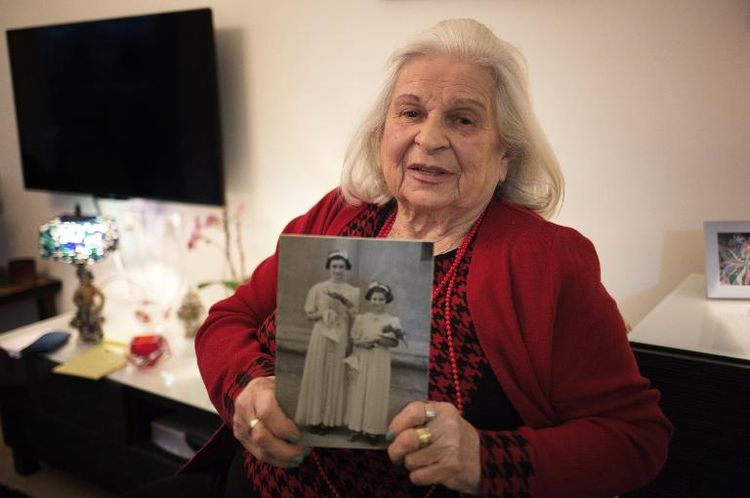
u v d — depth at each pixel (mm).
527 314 743
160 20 1935
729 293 1218
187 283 2340
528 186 855
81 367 1815
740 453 907
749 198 1340
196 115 1965
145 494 1035
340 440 694
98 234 2012
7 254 2852
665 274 1463
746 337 997
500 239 792
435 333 763
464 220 832
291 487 837
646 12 1358
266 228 2104
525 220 810
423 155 768
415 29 1649
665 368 942
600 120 1458
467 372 746
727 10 1281
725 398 906
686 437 943
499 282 756
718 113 1335
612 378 734
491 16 1530
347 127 1842
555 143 1520
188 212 2258
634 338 993
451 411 664
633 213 1469
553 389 750
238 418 749
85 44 2123
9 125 2646
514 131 796
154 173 2129
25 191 2709
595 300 744
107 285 2545
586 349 738
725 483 925
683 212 1414
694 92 1348
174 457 1734
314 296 686
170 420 1805
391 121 808
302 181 1979
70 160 2328
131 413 1781
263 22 1908
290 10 1849
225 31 1990
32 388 1970
